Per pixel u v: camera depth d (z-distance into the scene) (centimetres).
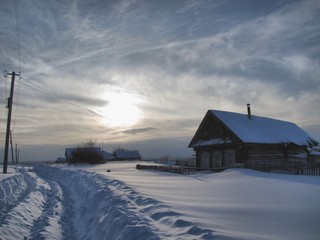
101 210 1004
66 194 1859
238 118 3228
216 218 747
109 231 764
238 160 2816
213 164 3167
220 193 1202
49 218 1078
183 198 1083
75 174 2722
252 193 1158
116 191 1265
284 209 816
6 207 1277
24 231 909
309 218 703
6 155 3362
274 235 585
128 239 627
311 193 1069
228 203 955
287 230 618
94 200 1219
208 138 3291
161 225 706
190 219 718
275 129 3322
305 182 1459
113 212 859
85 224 1012
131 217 764
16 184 2142
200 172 2709
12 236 832
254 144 2808
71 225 1039
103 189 1327
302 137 3469
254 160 2741
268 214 767
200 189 1359
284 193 1109
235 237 561
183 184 1611
